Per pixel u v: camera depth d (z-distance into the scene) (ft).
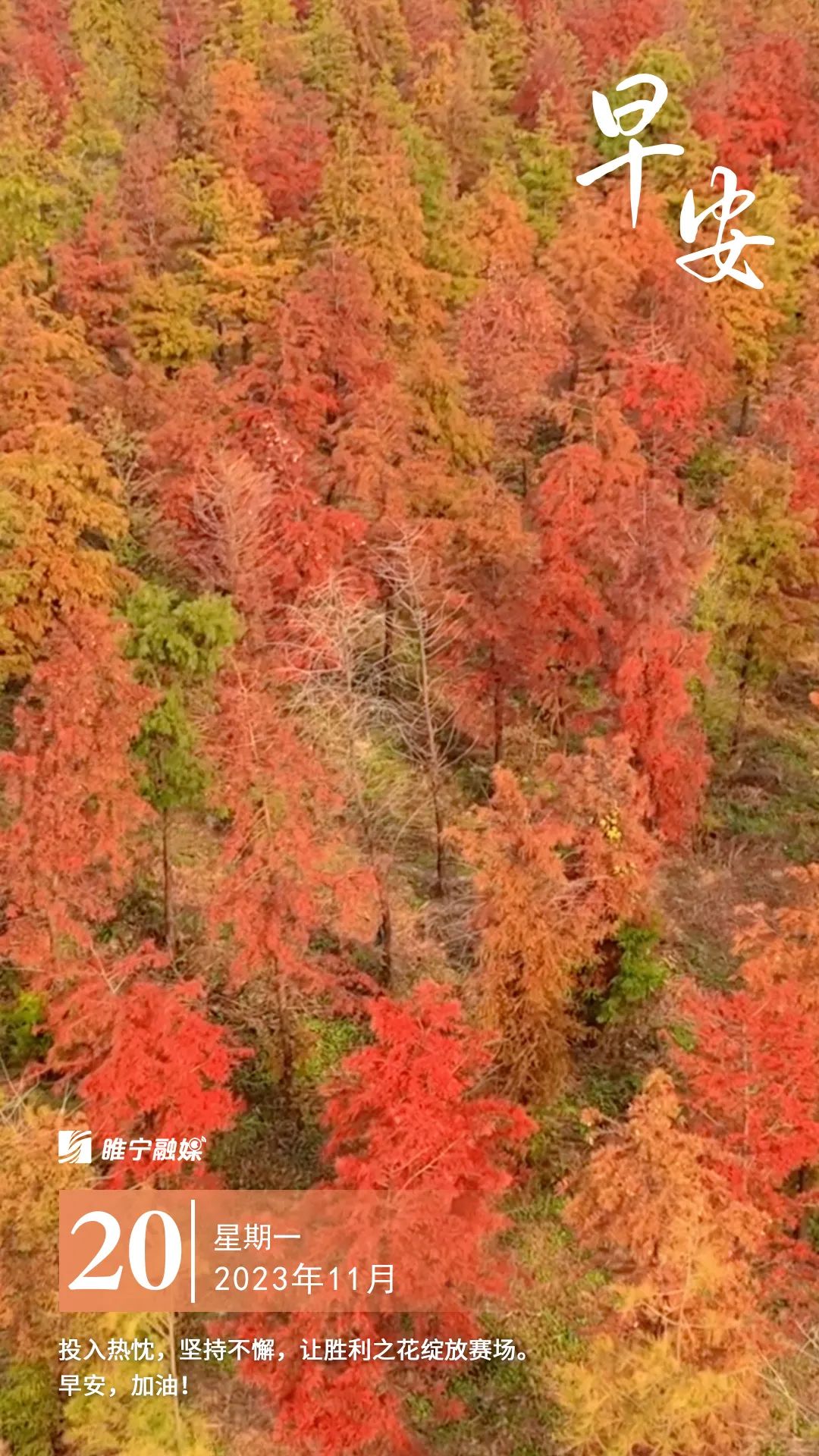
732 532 126.31
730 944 118.01
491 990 88.22
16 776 87.66
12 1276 69.51
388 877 115.85
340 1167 70.49
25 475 111.24
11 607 111.65
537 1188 93.66
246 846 90.12
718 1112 81.05
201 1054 78.95
